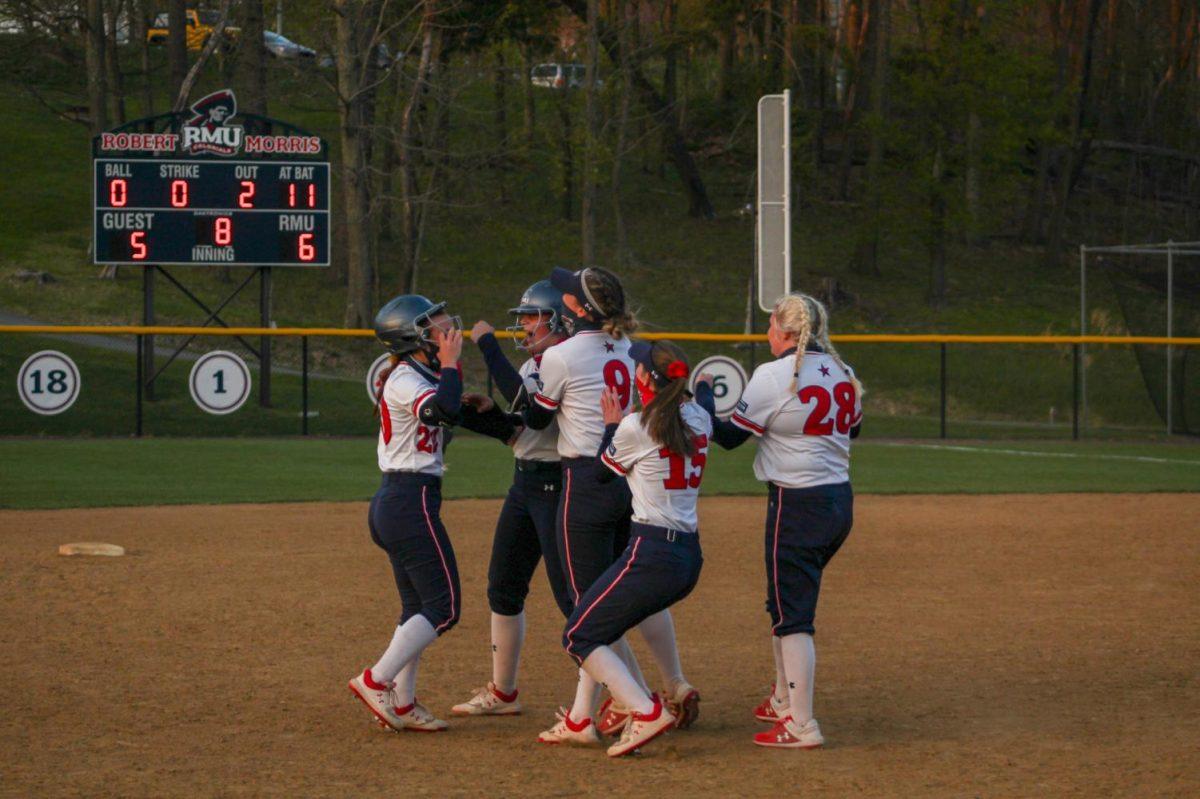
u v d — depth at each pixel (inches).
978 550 1734.7
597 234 6820.9
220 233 3415.4
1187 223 7790.4
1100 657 1114.7
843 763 811.4
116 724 891.4
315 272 6008.9
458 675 1055.6
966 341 3410.4
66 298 5068.9
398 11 5413.4
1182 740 860.0
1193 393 3720.5
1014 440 3511.3
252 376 3966.5
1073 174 7357.3
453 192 6412.4
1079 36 7765.8
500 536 933.2
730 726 906.1
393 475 894.4
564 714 885.2
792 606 854.5
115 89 6013.8
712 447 3206.2
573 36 6958.7
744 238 6929.1
